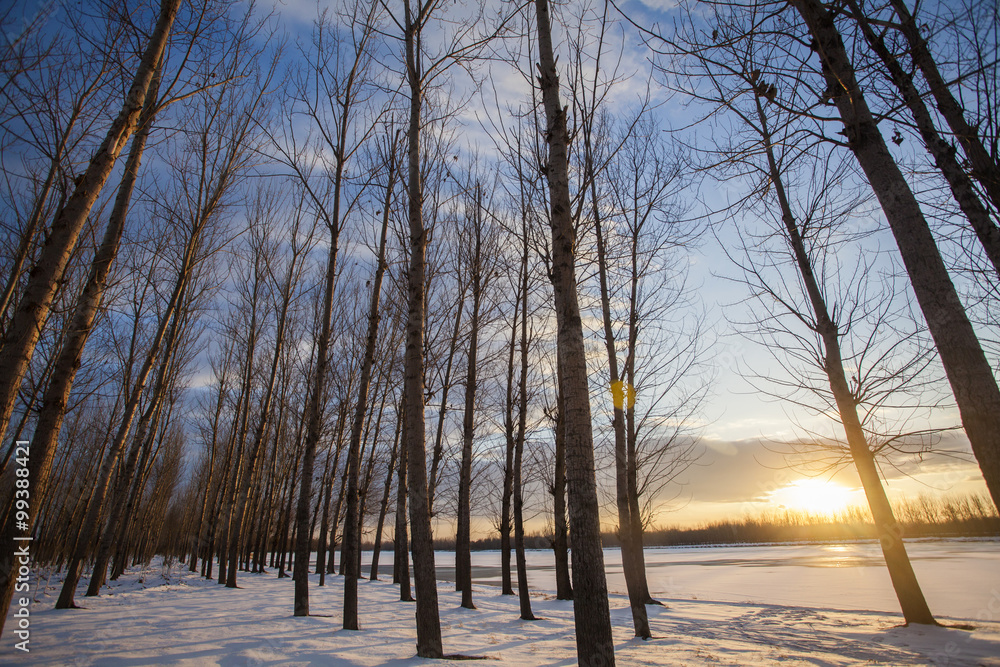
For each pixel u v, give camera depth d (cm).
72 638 671
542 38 509
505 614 1198
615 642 809
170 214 1144
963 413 368
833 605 1403
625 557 870
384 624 893
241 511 1670
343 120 1020
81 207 455
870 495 935
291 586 1778
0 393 386
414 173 729
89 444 2430
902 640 794
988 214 471
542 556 5906
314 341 1605
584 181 511
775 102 470
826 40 459
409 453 660
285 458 2834
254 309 1848
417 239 719
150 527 3578
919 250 399
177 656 564
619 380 922
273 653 594
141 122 589
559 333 450
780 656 695
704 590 1911
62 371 455
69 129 587
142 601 1153
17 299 744
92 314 498
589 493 405
